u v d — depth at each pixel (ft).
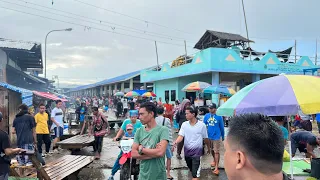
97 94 203.41
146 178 12.50
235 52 62.34
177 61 76.74
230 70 61.67
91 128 36.32
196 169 19.17
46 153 32.37
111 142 43.09
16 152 14.62
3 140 14.32
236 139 4.16
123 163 18.72
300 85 12.67
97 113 30.71
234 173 4.18
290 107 11.87
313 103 11.80
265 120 4.25
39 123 31.19
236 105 12.98
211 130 24.93
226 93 49.26
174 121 56.03
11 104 38.40
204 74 69.97
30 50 53.78
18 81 70.33
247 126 4.13
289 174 17.15
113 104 121.80
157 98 92.99
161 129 12.79
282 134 4.19
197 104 59.00
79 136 36.73
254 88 13.44
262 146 3.92
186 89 53.36
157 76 87.61
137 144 13.04
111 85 157.69
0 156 14.33
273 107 12.16
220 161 29.14
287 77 13.39
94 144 34.88
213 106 25.17
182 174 25.02
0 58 52.19
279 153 3.97
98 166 27.53
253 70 64.08
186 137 19.57
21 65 78.02
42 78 89.35
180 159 30.19
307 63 71.92
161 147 12.39
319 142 23.07
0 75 51.98
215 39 72.02
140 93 85.25
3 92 36.81
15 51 54.80
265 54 66.23
